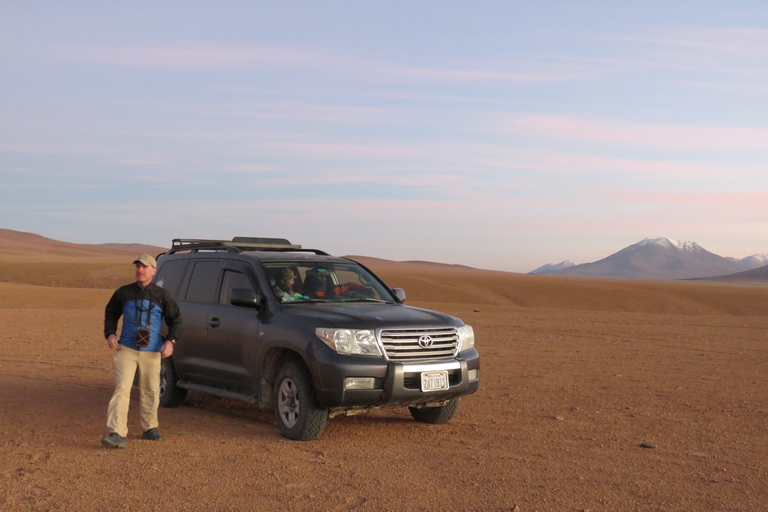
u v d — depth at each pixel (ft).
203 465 19.71
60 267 282.15
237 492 17.17
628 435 24.66
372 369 22.31
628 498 17.17
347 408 22.82
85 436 23.30
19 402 29.45
